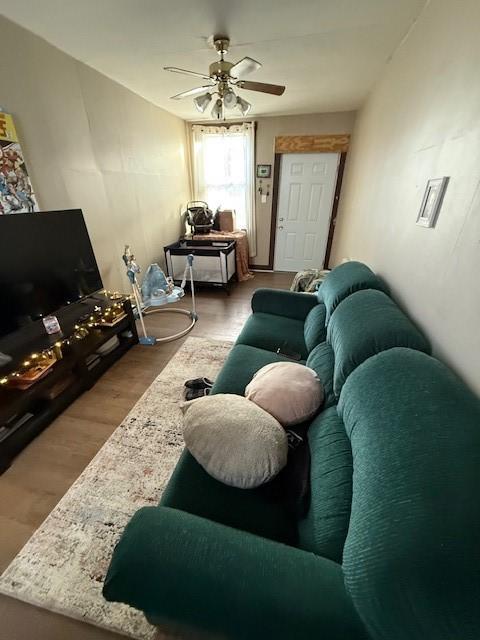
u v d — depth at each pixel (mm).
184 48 2064
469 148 979
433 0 1423
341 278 1760
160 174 3674
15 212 1813
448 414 640
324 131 3900
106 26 1778
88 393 2004
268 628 541
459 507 482
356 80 2639
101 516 1248
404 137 1691
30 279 1759
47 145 2045
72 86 2221
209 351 2521
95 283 2260
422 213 1307
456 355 949
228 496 924
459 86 1087
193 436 951
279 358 1653
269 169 4285
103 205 2695
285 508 912
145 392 2006
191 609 574
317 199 4312
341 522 715
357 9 1608
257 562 589
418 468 554
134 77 2604
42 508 1285
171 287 2926
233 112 3773
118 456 1523
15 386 1551
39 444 1603
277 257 4840
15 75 1773
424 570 443
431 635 438
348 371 1045
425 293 1217
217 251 3746
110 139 2713
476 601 416
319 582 560
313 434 1055
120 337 2502
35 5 1564
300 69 2426
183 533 638
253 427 937
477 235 877
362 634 513
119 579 593
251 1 1548
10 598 1006
